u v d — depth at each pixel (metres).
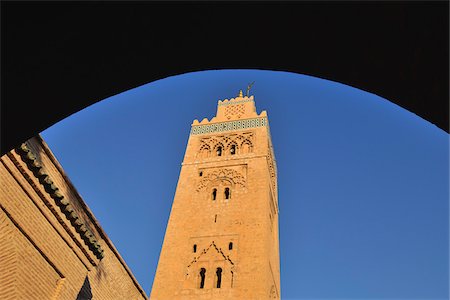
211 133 49.19
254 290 34.31
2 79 4.88
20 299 14.46
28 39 4.86
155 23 5.31
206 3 5.19
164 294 35.44
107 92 5.71
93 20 5.05
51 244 16.03
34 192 15.29
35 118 5.30
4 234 14.09
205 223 39.69
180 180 44.22
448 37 4.32
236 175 43.38
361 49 5.19
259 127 48.34
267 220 39.44
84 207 18.09
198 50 5.72
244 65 5.96
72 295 16.86
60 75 5.25
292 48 5.60
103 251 19.09
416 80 4.86
